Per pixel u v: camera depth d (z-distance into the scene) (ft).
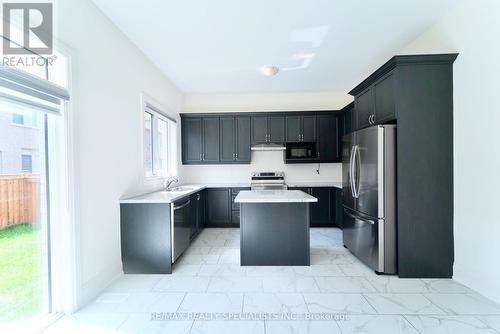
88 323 6.10
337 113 16.07
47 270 6.41
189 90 16.22
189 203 11.62
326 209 15.40
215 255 10.80
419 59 8.09
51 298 6.44
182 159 16.37
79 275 6.74
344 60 11.66
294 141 16.12
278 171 17.16
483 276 7.29
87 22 7.14
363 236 9.46
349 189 10.71
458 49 7.91
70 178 6.43
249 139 16.26
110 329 5.89
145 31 8.98
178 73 13.14
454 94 8.14
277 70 12.76
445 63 8.16
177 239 9.61
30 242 6.07
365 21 8.50
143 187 10.51
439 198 8.31
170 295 7.41
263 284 8.05
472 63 7.48
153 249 8.94
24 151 5.84
